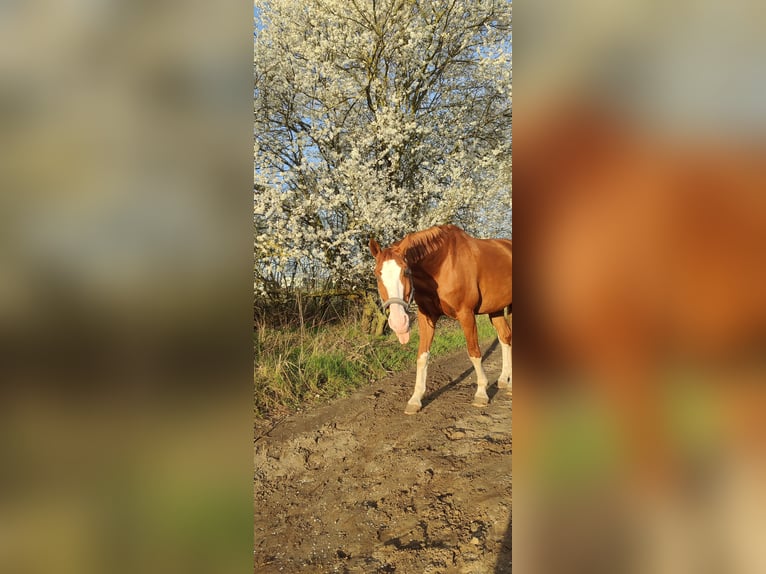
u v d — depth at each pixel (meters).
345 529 2.39
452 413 3.85
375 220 5.44
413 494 2.63
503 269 4.01
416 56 5.70
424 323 4.02
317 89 5.73
